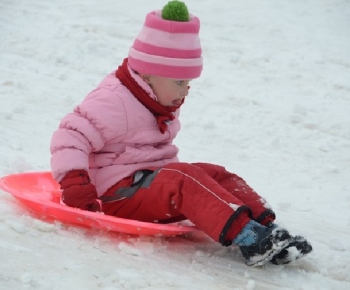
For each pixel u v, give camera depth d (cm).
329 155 1647
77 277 788
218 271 896
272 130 1786
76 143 962
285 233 884
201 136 1683
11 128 1524
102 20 2750
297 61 2422
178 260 914
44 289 738
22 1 3017
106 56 2320
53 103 1797
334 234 1130
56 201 1042
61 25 2623
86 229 959
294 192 1359
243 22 2841
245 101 2000
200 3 3094
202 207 906
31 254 835
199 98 1986
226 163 1516
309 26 2845
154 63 982
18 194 968
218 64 2331
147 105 1001
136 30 2655
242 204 908
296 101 2053
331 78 2288
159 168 966
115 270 830
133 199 968
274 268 924
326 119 1914
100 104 977
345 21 2953
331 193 1373
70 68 2162
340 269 962
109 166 997
